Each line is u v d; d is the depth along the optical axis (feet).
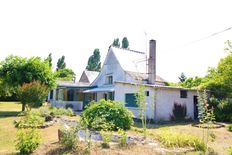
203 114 33.19
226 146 36.42
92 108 45.85
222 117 73.51
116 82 81.30
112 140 33.76
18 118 59.41
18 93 70.03
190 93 79.97
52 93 126.21
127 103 75.51
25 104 70.74
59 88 113.29
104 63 105.19
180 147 32.73
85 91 102.47
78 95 115.55
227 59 73.72
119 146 30.50
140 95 42.06
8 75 78.59
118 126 43.62
